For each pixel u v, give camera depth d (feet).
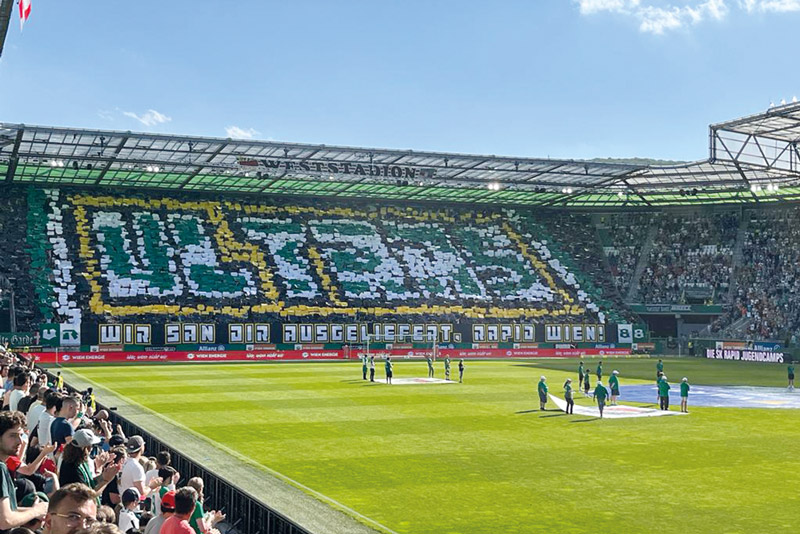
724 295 344.49
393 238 348.59
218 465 93.15
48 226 300.61
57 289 278.46
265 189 332.39
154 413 137.90
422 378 209.46
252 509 59.88
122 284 287.28
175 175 301.84
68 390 117.70
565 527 68.08
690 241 362.94
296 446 106.11
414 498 78.13
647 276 360.48
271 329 294.25
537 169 296.30
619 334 337.52
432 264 340.59
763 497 78.33
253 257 317.22
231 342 288.51
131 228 311.47
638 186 327.26
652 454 100.78
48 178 305.12
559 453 101.35
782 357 291.17
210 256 311.06
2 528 25.67
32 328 264.93
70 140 246.27
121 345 273.33
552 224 376.89
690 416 136.56
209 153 263.08
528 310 331.57
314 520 69.62
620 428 122.31
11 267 280.92
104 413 67.15
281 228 335.26
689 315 357.61
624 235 375.66
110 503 49.70
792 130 246.47
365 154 271.08
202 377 209.87
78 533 22.20
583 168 294.25
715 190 328.70
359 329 305.73
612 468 92.22
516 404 152.15
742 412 142.31
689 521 69.82
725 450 103.71
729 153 253.24
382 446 106.22
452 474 88.99
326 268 322.96
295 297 305.53
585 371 169.58
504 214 375.04
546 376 217.15
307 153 269.44
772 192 336.29
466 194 347.77
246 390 176.35
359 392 172.65
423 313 317.63
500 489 81.97
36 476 39.14
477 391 175.52
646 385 196.44
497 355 321.32
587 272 358.23
